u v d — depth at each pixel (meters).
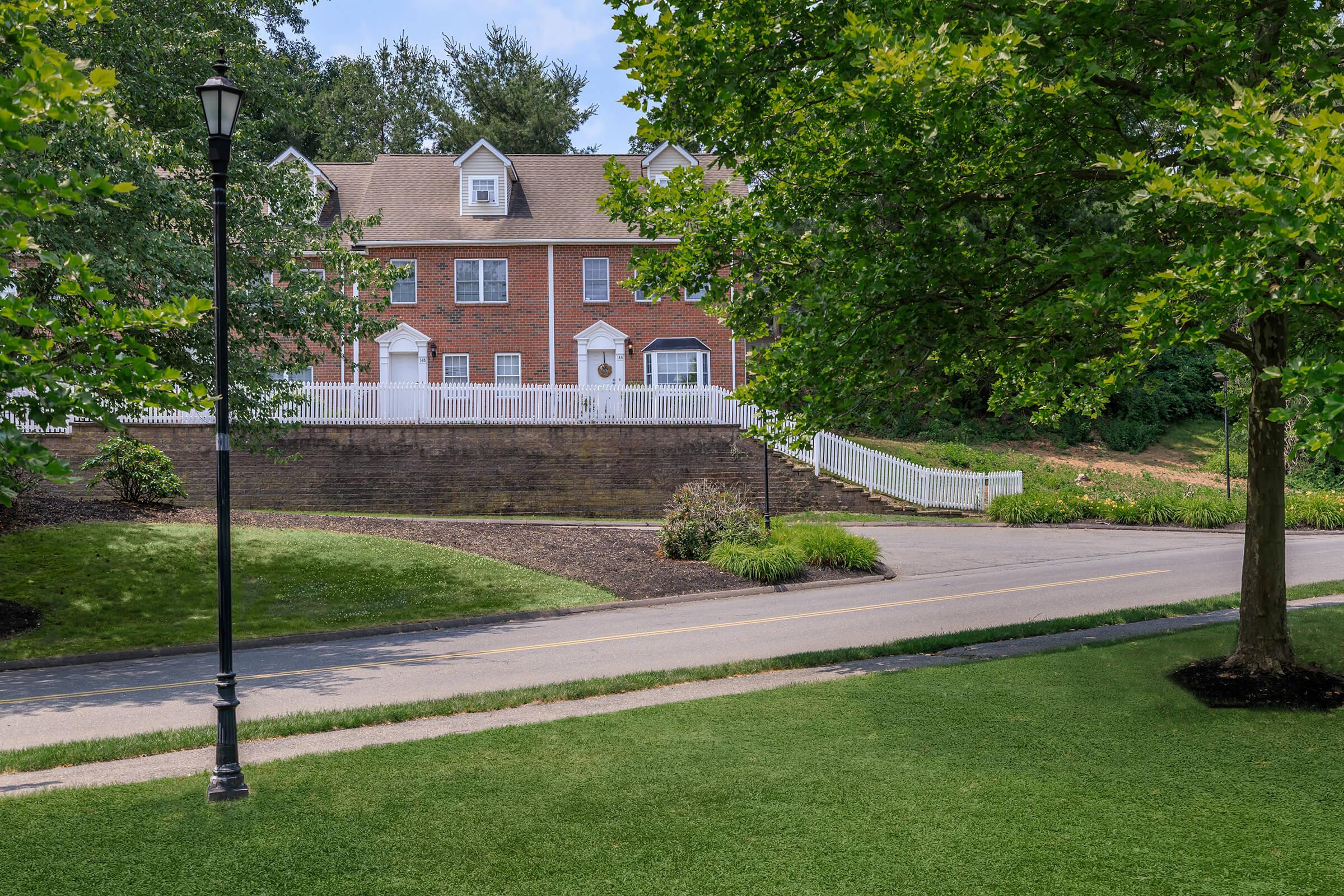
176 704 10.19
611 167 11.52
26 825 6.34
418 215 33.78
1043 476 33.53
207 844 6.05
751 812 6.52
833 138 10.17
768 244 10.93
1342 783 7.07
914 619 14.12
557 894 5.40
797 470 28.00
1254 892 5.41
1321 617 12.51
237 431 16.95
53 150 12.62
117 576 16.14
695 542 19.45
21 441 4.46
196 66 17.94
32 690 11.09
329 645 13.67
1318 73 7.49
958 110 8.27
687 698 9.67
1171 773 7.29
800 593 17.09
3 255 5.03
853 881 5.53
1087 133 9.48
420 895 5.39
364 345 32.41
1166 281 7.11
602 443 27.31
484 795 6.86
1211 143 6.21
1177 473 36.06
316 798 6.81
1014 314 9.79
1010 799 6.75
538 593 16.64
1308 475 34.78
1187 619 13.25
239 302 15.23
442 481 26.75
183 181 15.11
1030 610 14.56
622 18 9.71
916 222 9.46
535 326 33.16
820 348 9.91
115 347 4.99
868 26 7.77
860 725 8.50
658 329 33.25
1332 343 7.91
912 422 38.66
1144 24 8.29
